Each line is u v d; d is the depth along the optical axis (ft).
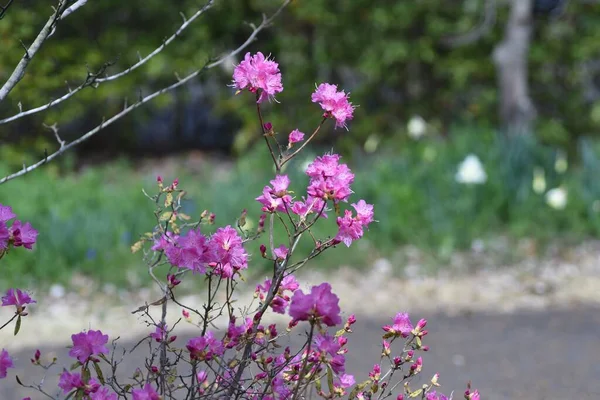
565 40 43.34
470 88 44.04
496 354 18.03
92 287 23.34
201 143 51.42
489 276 24.56
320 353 8.29
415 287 23.75
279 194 8.61
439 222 27.22
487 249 26.37
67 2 9.12
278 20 44.83
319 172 8.45
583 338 19.34
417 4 42.16
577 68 44.14
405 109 43.27
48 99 41.22
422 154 33.86
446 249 25.88
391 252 26.04
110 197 31.19
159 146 50.01
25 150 39.63
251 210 27.22
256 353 9.04
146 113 46.01
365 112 43.45
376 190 28.55
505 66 38.11
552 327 20.33
